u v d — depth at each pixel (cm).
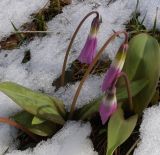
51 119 48
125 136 44
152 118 49
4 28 60
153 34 55
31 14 61
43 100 47
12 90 46
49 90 53
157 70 46
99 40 56
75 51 56
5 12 61
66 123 49
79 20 59
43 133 49
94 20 44
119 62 42
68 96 52
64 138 49
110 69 42
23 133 51
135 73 47
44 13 61
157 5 58
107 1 60
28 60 57
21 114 49
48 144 49
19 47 58
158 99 50
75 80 54
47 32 58
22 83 54
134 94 46
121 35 56
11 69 56
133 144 48
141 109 48
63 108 49
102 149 48
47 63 56
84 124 49
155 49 47
